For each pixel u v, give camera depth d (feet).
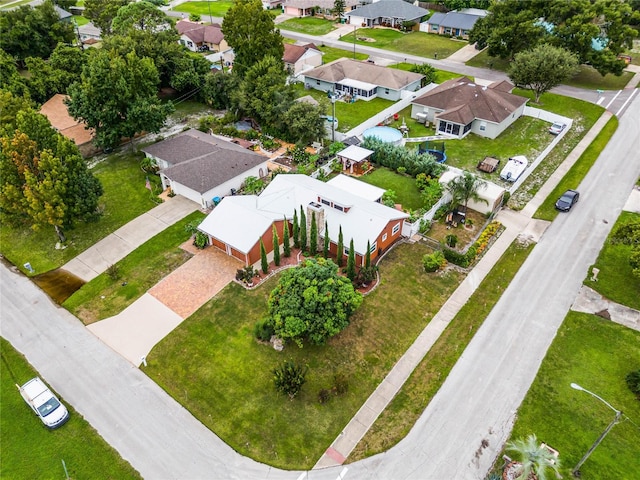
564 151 185.47
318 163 179.32
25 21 248.52
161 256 140.56
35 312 124.57
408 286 126.31
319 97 236.84
